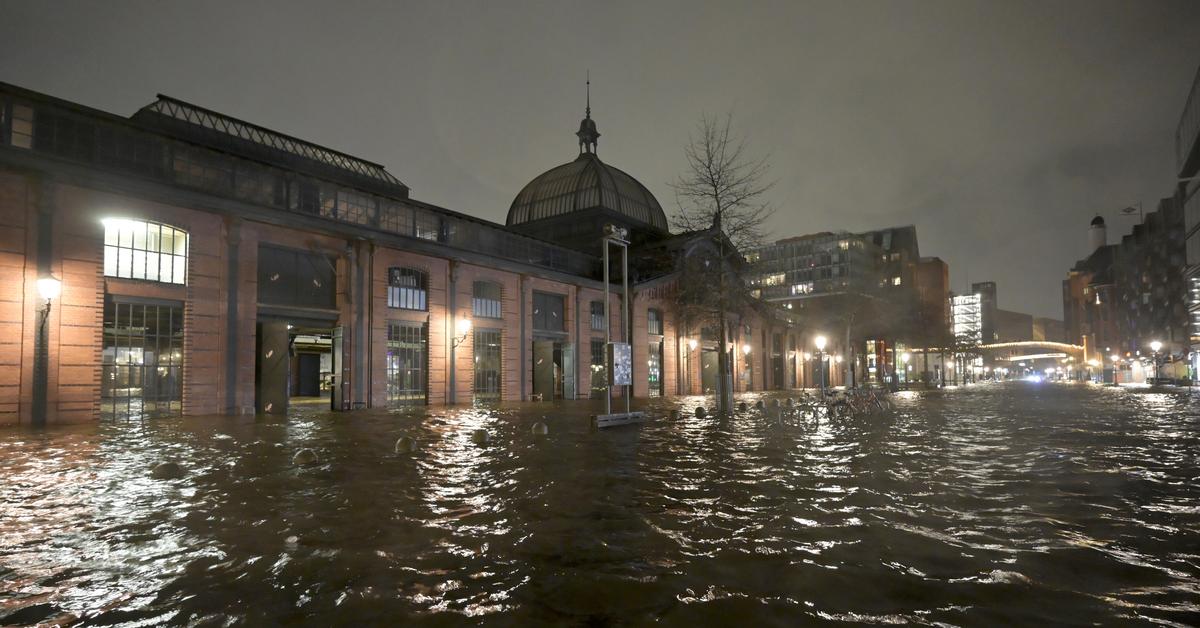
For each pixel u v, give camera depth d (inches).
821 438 629.9
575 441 602.2
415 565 210.1
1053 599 176.2
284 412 1029.8
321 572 202.8
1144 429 717.9
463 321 1363.2
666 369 1995.6
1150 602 173.8
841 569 203.3
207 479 379.9
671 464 444.1
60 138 836.6
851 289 2839.6
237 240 983.6
